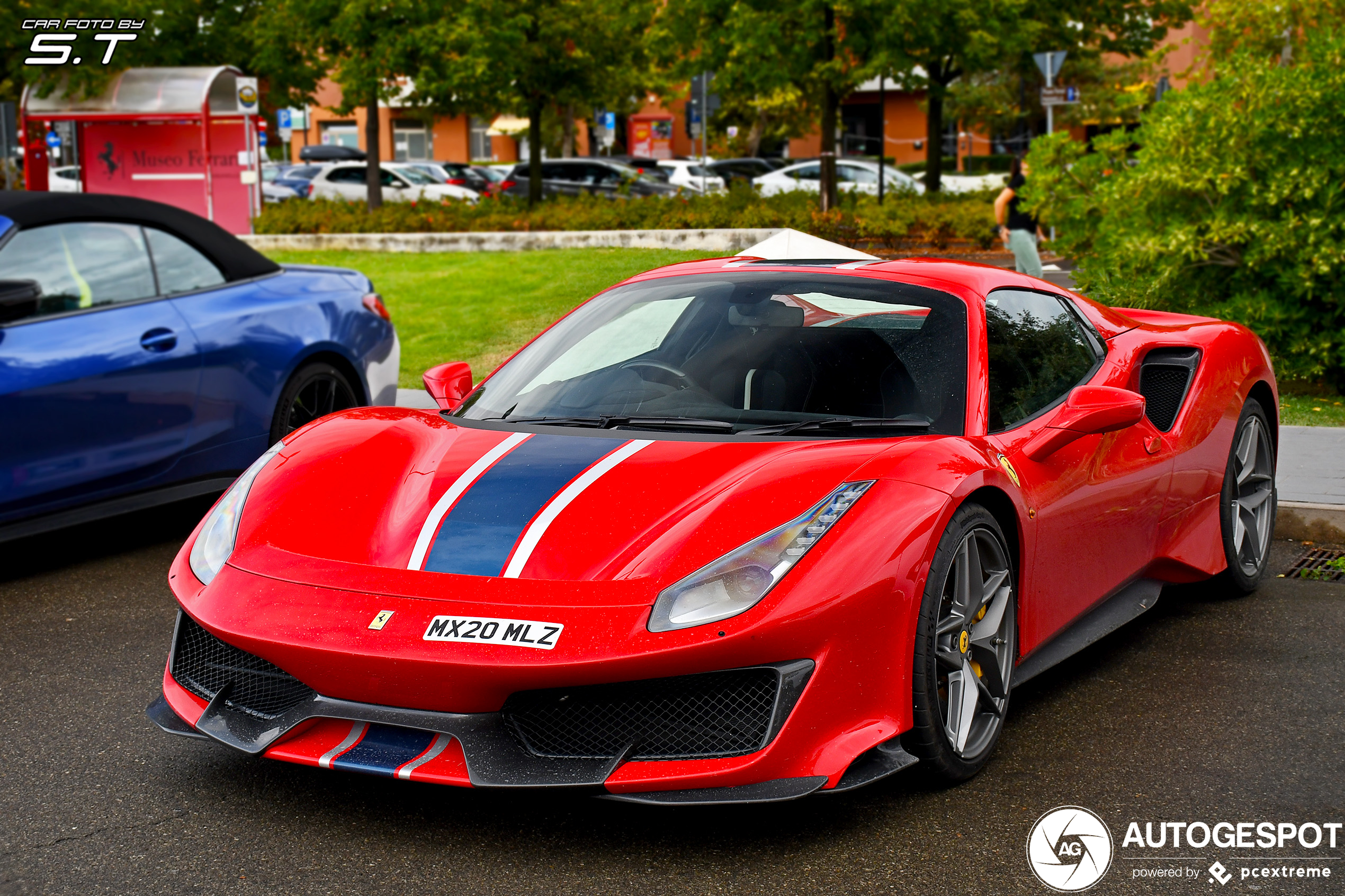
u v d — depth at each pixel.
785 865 2.54
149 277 5.29
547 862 2.54
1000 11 16.44
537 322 11.25
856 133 45.56
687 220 15.89
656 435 3.17
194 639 2.96
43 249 4.92
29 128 17.80
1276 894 2.43
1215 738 3.25
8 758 3.10
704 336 3.58
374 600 2.61
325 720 2.69
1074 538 3.46
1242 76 8.38
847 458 2.88
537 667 2.42
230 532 2.99
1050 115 16.08
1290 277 8.23
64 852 2.59
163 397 5.12
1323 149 8.07
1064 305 4.07
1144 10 20.22
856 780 2.59
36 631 4.20
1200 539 4.32
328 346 5.89
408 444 3.28
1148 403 4.14
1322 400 8.47
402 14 17.36
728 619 2.48
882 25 16.05
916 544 2.71
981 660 3.07
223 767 3.04
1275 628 4.25
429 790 2.89
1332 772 3.03
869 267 3.79
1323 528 5.39
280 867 2.53
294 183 26.39
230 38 21.22
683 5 17.08
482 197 18.70
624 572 2.57
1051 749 3.18
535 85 20.45
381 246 16.20
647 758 2.55
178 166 17.97
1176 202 8.84
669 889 2.44
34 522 4.77
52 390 4.72
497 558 2.65
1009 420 3.33
